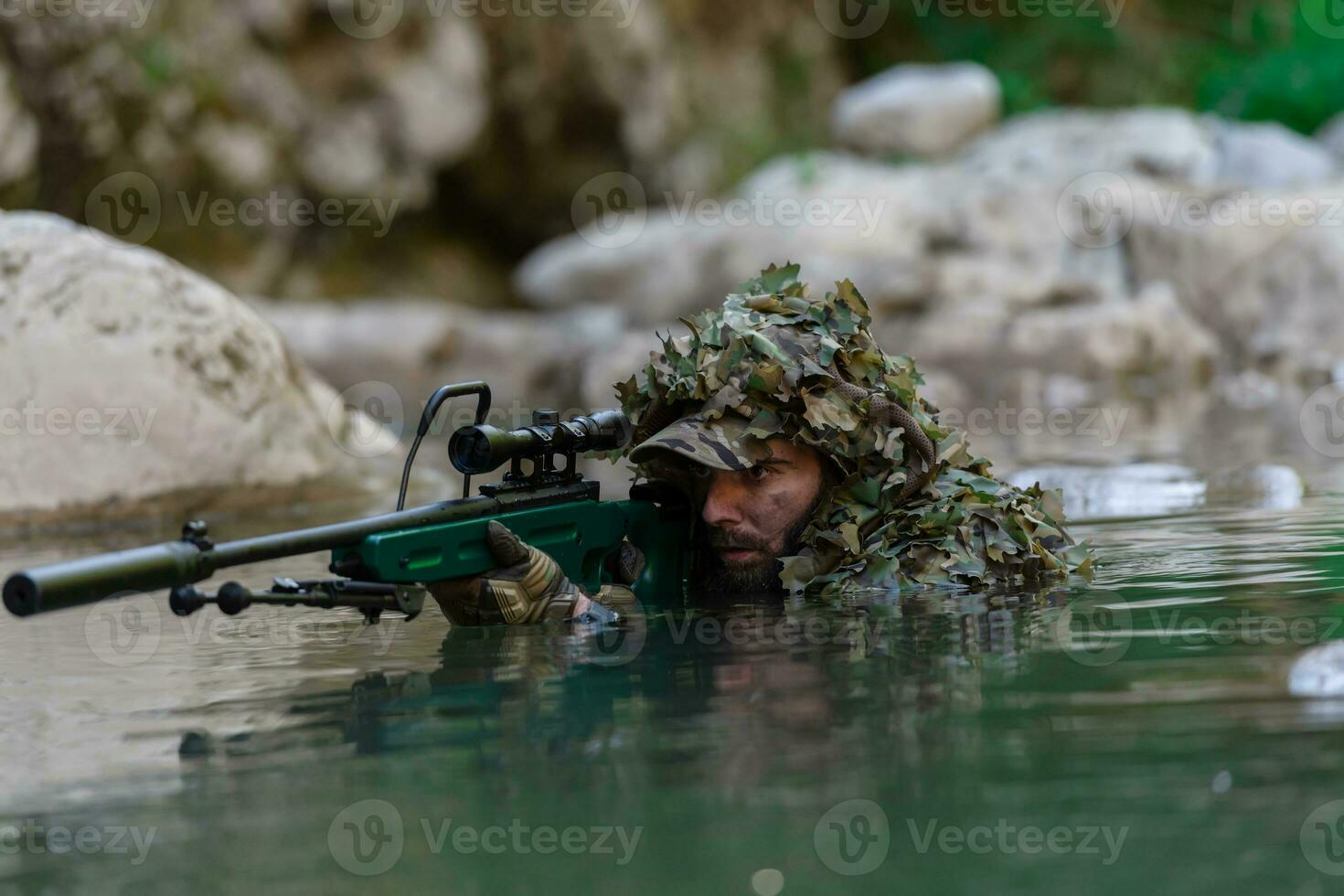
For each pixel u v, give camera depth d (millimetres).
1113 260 21359
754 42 32500
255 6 24578
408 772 3371
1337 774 3027
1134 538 7008
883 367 5836
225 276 24719
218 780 3391
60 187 22531
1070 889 2543
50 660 4961
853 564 5719
